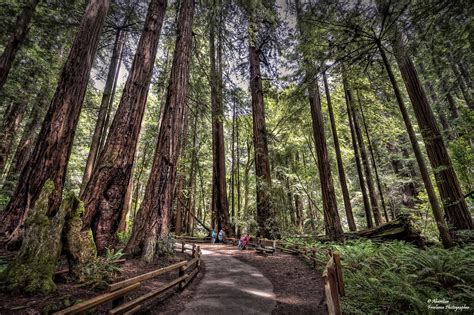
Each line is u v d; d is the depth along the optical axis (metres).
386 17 6.92
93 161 12.80
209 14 13.09
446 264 5.98
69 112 7.26
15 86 12.89
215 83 14.12
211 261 9.83
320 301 4.75
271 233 14.34
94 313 3.35
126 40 15.65
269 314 4.05
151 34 9.37
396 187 19.88
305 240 13.78
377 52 8.27
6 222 6.57
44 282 3.77
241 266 8.65
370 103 15.77
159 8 9.95
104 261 5.09
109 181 7.20
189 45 10.69
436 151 9.19
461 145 9.20
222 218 19.86
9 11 9.78
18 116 15.62
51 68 13.56
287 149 21.64
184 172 22.84
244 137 26.52
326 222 12.85
